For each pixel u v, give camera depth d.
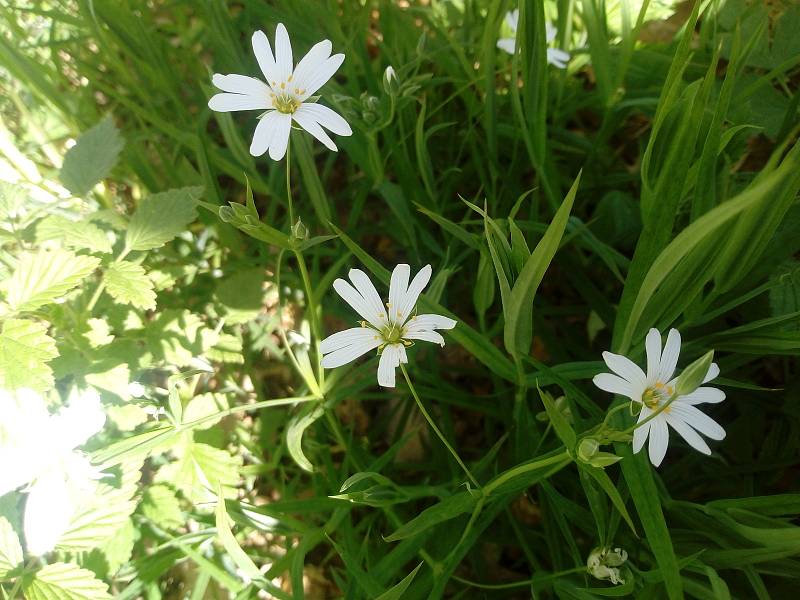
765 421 0.17
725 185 0.14
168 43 0.22
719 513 0.12
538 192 0.20
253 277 0.20
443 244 0.20
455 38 0.21
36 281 0.15
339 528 0.17
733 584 0.14
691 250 0.12
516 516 0.18
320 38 0.20
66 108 0.20
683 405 0.11
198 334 0.17
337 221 0.21
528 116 0.17
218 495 0.13
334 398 0.15
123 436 0.16
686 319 0.14
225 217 0.12
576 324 0.21
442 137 0.22
